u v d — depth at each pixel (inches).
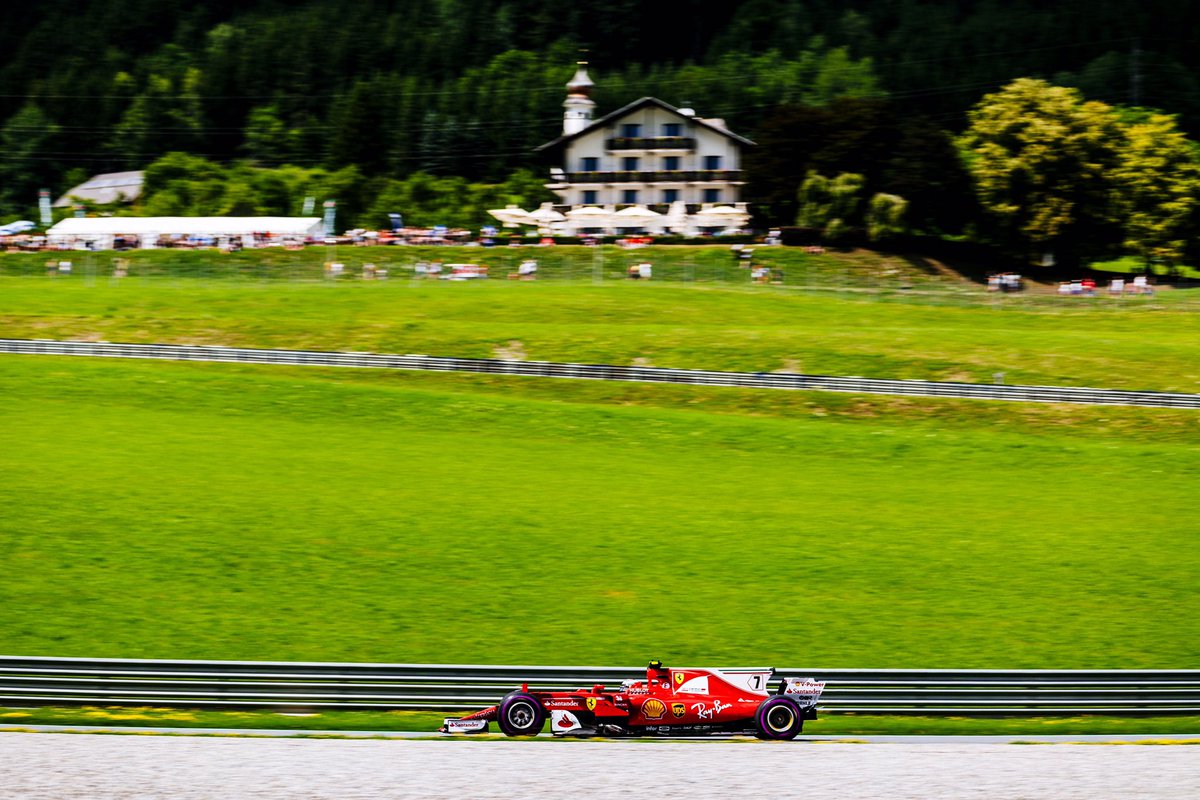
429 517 2389.3
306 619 1862.7
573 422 3157.0
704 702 1395.2
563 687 1517.0
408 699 1501.0
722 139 6141.7
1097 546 2314.2
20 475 2568.9
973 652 1792.6
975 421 3262.8
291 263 5108.3
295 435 3019.2
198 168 7765.8
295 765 1262.3
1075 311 4323.3
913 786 1215.6
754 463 2876.5
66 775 1214.9
